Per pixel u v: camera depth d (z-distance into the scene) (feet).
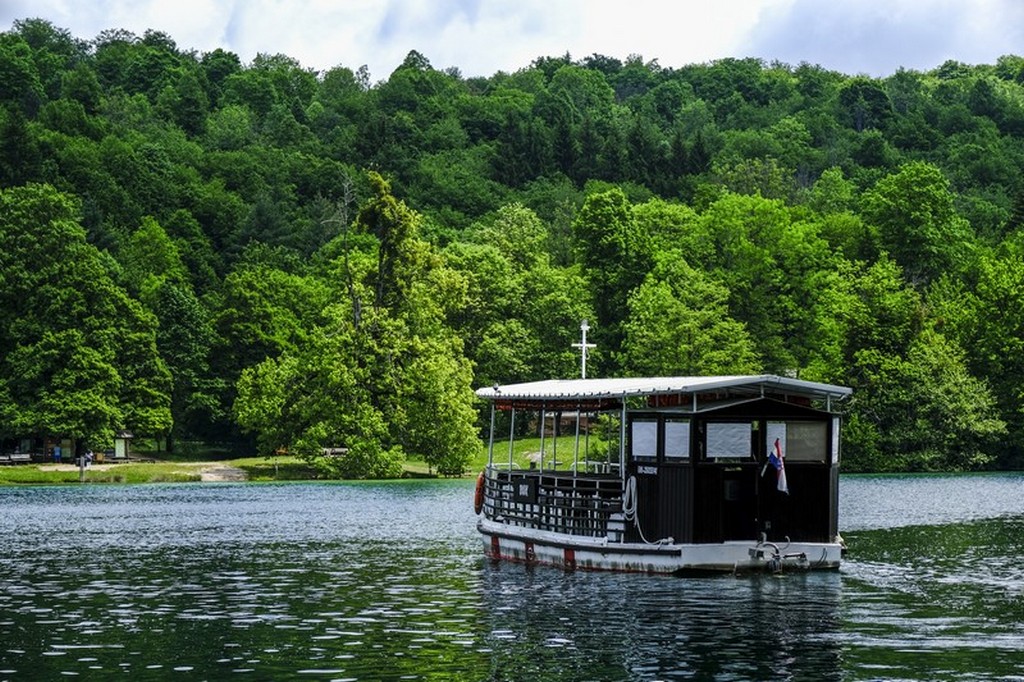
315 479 401.49
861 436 439.63
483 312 519.19
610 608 136.77
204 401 491.72
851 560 179.22
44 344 418.31
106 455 439.63
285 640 122.83
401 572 169.99
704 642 119.44
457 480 399.24
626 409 159.43
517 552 177.88
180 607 143.33
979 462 449.89
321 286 551.18
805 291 507.30
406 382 413.59
